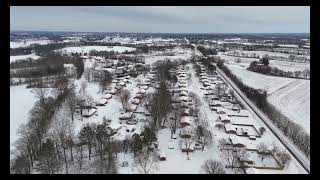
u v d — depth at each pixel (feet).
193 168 377.30
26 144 390.21
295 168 389.39
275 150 419.95
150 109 565.12
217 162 379.14
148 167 370.73
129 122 522.06
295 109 653.71
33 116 495.00
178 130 492.13
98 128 426.51
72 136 445.37
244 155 401.08
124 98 618.44
